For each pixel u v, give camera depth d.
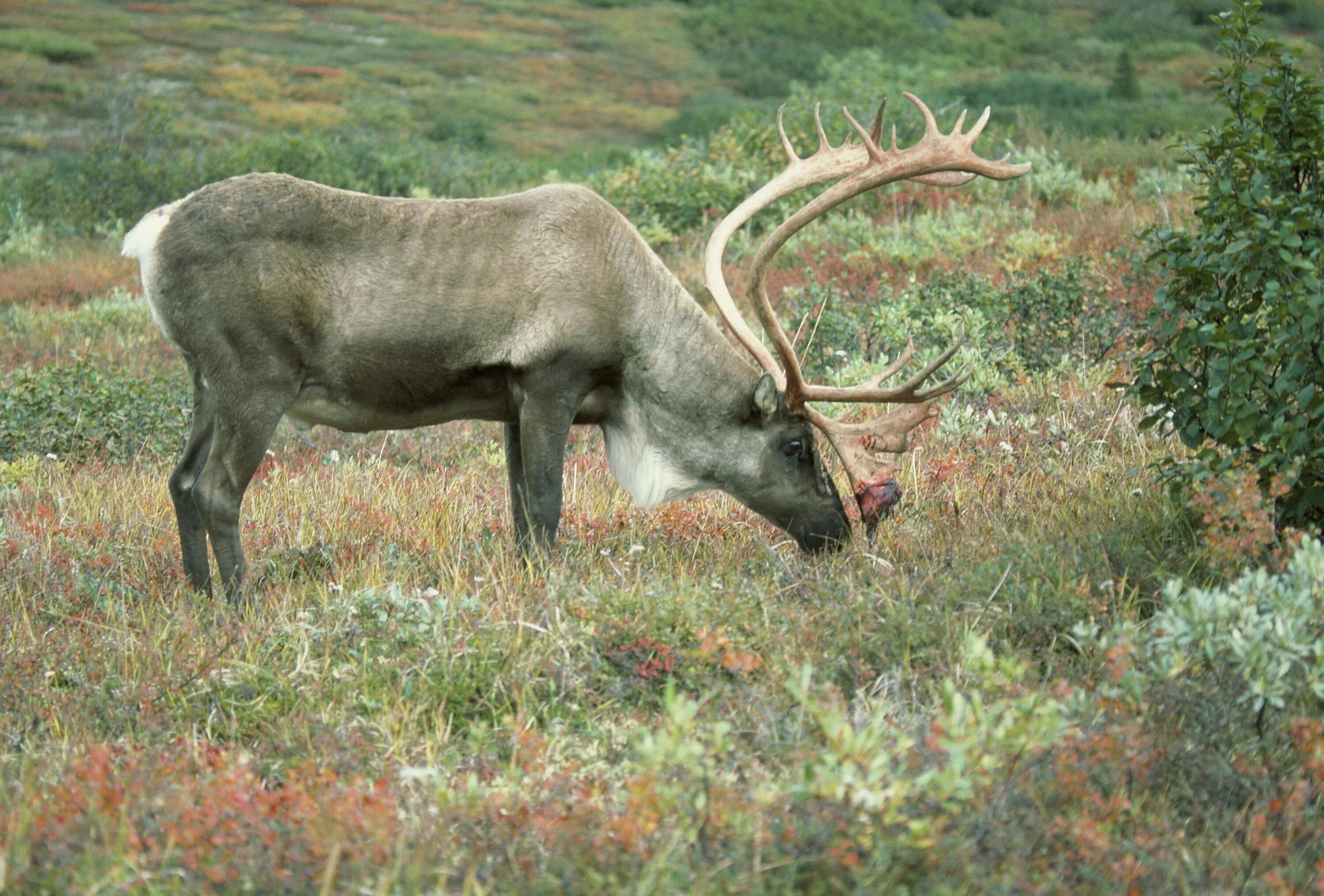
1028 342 25.38
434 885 8.31
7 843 8.66
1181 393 13.82
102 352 33.75
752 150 48.84
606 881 8.09
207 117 89.19
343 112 93.19
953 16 134.00
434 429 26.17
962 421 19.39
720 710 11.15
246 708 11.78
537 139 92.00
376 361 15.03
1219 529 12.24
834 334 25.98
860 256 34.62
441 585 14.54
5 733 11.30
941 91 78.56
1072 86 86.25
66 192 56.53
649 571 15.06
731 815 8.44
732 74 115.31
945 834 8.39
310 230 14.66
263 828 8.50
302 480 20.75
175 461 23.70
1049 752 9.37
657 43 125.50
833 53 118.69
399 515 18.11
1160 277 26.05
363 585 14.70
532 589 14.17
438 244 14.99
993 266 32.66
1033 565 12.98
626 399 16.02
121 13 122.94
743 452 16.17
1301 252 13.05
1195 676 10.91
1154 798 9.65
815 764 8.56
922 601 12.67
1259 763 9.98
